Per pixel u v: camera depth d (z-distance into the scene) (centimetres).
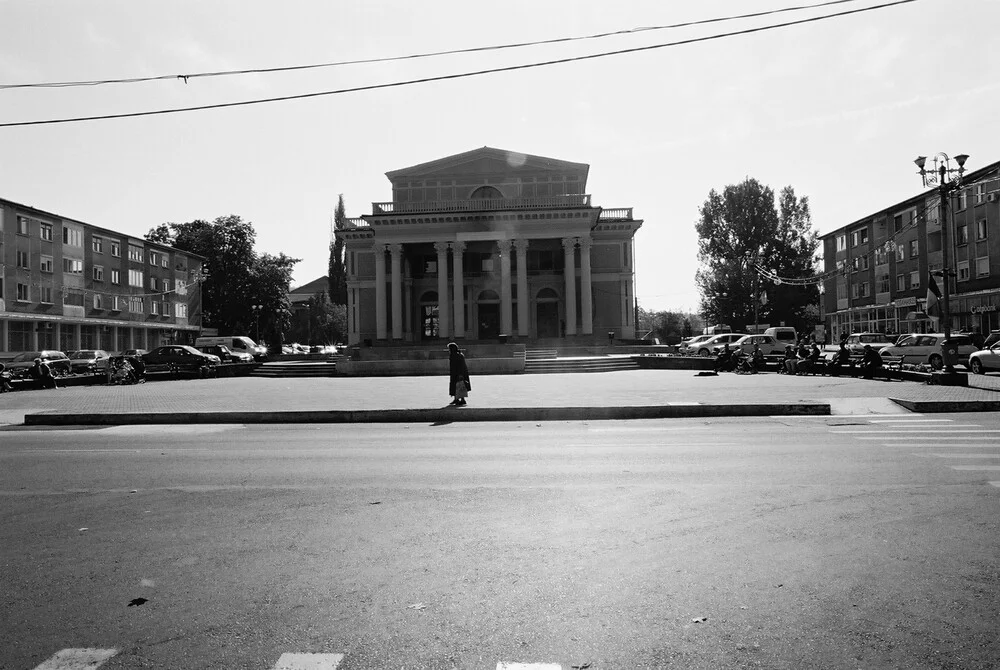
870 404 1594
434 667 342
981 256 4669
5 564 513
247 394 2241
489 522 604
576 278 5478
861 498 666
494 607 414
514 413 1550
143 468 923
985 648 356
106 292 6306
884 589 433
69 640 381
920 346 3183
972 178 4722
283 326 7988
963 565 472
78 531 600
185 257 7562
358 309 5684
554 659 349
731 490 714
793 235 7462
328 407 1697
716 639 369
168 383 3186
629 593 433
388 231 5072
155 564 506
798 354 3109
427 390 2277
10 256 5238
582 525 589
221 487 780
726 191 7438
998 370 2703
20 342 5378
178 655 361
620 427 1329
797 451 966
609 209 5559
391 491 741
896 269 5816
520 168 5453
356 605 421
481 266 5566
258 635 382
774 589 436
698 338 5056
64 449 1137
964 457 888
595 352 4456
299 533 580
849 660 345
